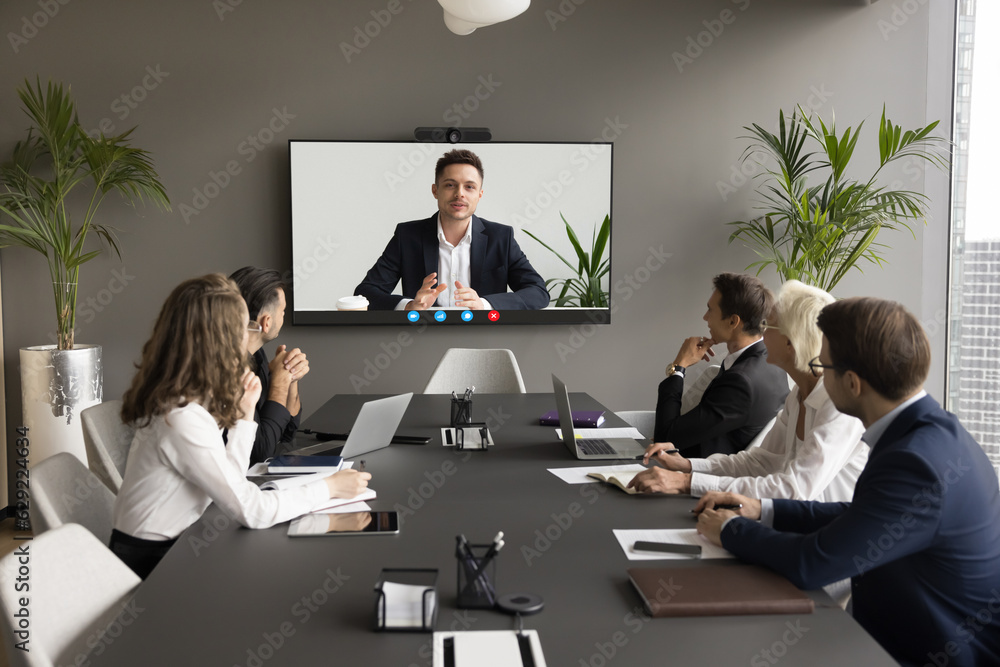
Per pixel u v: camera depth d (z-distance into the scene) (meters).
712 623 1.26
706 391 2.70
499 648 1.16
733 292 2.69
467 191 4.72
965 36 4.55
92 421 2.52
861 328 1.50
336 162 4.65
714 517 1.63
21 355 4.12
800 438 2.24
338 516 1.83
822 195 4.62
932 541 1.41
